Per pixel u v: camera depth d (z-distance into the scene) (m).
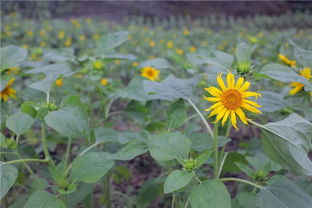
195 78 0.82
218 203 0.53
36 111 0.73
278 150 0.63
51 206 0.62
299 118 0.63
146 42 3.13
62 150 1.37
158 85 0.78
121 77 2.20
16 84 1.92
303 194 0.62
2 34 2.98
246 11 6.07
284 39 3.26
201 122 1.48
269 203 0.62
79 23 4.04
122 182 1.27
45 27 3.56
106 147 0.94
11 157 0.87
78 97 0.68
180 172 0.56
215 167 0.65
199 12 5.96
